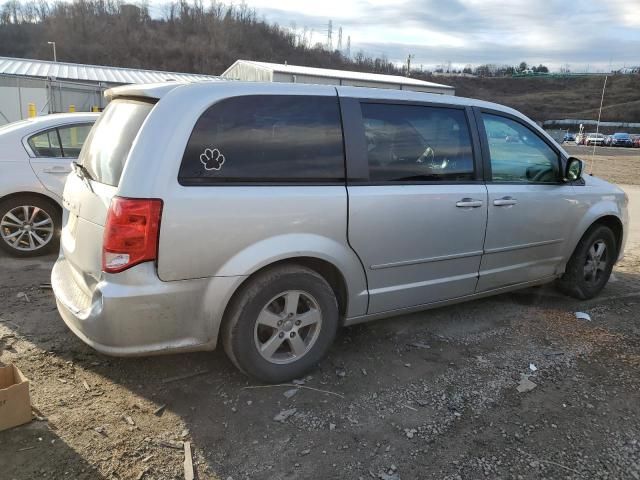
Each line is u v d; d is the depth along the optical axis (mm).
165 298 2943
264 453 2762
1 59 25312
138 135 2959
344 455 2773
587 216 4930
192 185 2963
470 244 4102
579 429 3062
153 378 3404
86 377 3377
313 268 3518
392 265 3707
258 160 3170
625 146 61844
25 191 5793
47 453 2662
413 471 2676
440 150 3945
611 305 5129
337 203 3375
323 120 3422
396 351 3938
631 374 3719
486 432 3006
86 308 3094
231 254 3061
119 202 2863
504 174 4348
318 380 3480
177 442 2809
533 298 5199
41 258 5953
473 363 3797
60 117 6133
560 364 3828
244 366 3240
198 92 3074
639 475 2705
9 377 3020
